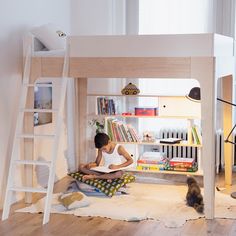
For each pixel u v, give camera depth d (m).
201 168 5.43
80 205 4.46
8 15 4.48
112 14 6.23
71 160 5.99
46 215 4.07
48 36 4.70
